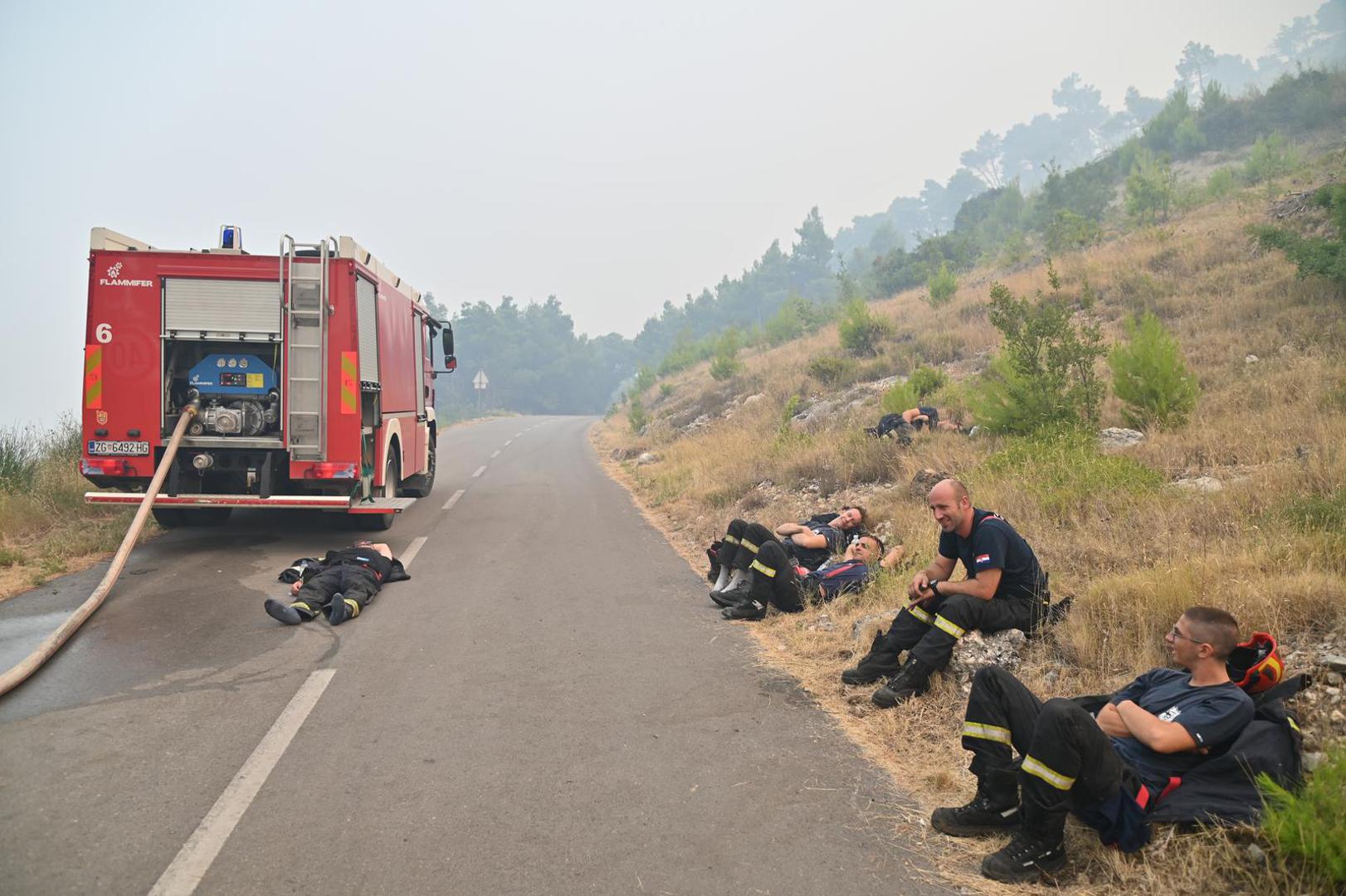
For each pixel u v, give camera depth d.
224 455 10.05
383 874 3.52
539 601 8.16
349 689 5.69
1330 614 4.72
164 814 3.98
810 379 22.77
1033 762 3.56
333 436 9.94
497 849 3.73
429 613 7.66
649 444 25.03
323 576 7.81
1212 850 3.43
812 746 4.88
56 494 11.52
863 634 6.37
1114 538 7.02
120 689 5.65
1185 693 3.84
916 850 3.79
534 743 4.87
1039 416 11.54
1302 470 7.55
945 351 19.95
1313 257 15.18
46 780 4.32
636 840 3.83
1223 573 5.46
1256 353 13.25
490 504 14.88
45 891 3.34
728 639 6.93
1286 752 3.62
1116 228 31.62
